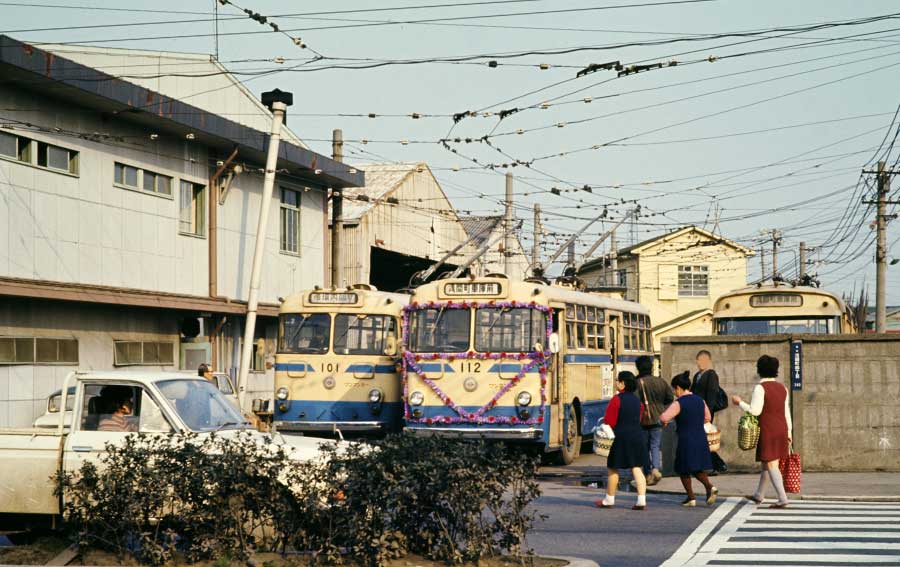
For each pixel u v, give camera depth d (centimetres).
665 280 6378
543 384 2053
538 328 2075
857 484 1758
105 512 1038
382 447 1016
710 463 1541
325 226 3681
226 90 3238
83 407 1132
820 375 1981
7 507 1095
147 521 1032
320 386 2366
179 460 1027
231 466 1015
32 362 2323
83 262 2484
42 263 2353
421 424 2081
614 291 2911
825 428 1975
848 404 1969
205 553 1020
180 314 2877
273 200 3341
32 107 2348
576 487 1839
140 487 1020
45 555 1056
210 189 3003
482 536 1017
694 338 2059
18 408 2277
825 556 1107
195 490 1019
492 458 1028
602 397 2564
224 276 3070
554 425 2138
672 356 2073
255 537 1051
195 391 1186
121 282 2617
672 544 1202
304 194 3534
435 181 4994
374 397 2344
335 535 1009
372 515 996
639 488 1505
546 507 1535
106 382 1139
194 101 3078
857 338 1967
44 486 1091
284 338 2416
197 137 2867
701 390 1802
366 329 2383
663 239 6338
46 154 2386
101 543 1055
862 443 1964
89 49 2709
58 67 2266
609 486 1532
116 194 2609
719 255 6412
